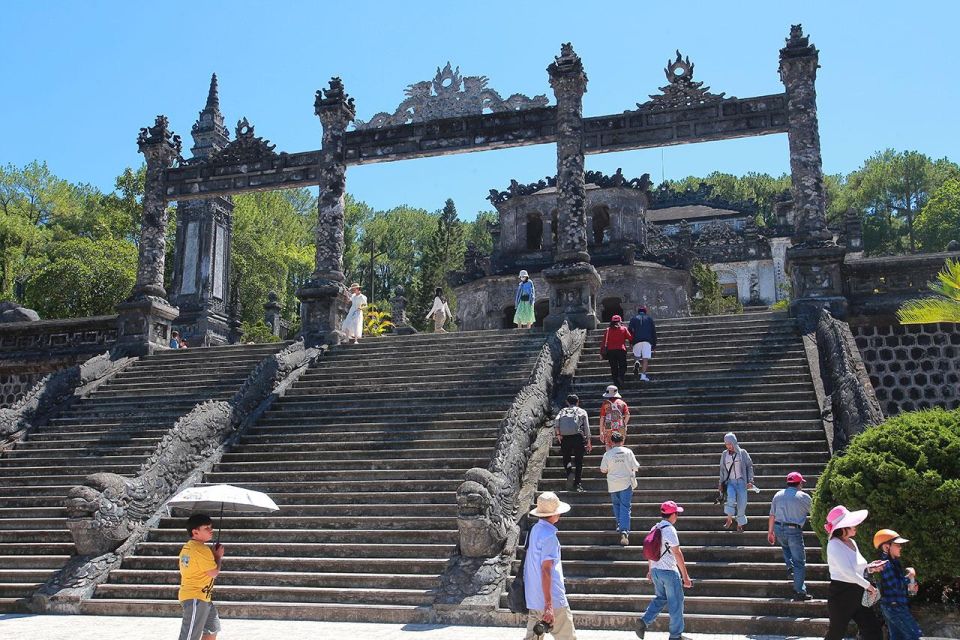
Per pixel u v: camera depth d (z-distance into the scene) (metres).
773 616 10.14
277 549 12.88
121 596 12.38
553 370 17.16
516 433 13.72
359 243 84.88
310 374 19.69
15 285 48.97
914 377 17.97
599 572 11.45
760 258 53.19
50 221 56.59
